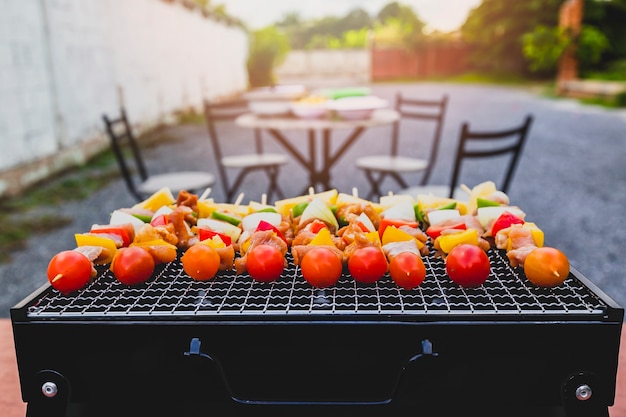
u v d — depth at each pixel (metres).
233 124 14.20
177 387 1.23
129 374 1.22
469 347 1.18
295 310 1.21
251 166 5.21
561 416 1.24
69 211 6.15
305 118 4.86
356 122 4.52
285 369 1.21
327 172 5.32
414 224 1.62
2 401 1.48
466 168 8.36
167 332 1.20
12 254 4.81
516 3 32.56
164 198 1.86
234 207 1.88
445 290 1.35
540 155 9.32
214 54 19.08
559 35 22.31
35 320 1.21
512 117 14.51
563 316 1.17
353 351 1.19
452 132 12.35
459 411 1.24
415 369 1.19
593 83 19.11
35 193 6.95
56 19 8.29
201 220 1.66
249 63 25.64
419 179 7.55
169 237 1.51
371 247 1.37
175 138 11.79
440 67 35.44
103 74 10.12
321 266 1.30
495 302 1.29
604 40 23.36
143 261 1.35
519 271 1.45
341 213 1.69
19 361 1.23
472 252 1.31
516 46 33.25
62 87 8.43
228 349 1.20
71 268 1.31
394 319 1.18
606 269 4.45
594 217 5.88
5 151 6.82
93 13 9.73
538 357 1.18
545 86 25.52
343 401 1.22
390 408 1.24
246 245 1.52
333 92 5.07
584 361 1.18
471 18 35.12
